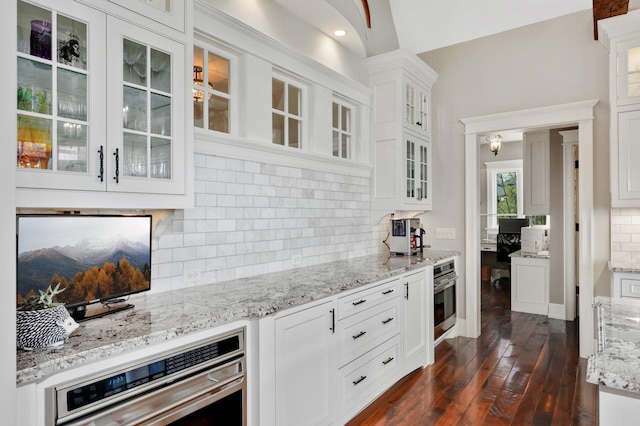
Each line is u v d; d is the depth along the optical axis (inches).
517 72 153.6
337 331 90.0
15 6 41.9
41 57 52.6
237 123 98.7
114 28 60.2
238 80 98.7
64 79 55.2
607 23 122.1
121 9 61.1
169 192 67.8
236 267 97.5
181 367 58.1
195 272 88.0
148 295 78.7
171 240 83.5
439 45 167.0
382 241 158.4
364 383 100.0
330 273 106.7
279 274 105.2
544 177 206.8
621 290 120.9
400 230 149.8
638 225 130.8
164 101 68.2
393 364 113.3
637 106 120.7
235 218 97.3
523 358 138.2
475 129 161.5
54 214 58.6
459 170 166.9
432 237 173.8
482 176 318.0
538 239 205.3
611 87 124.4
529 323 181.6
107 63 59.2
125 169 61.8
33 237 55.9
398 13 159.6
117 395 50.3
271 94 105.4
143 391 53.2
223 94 95.5
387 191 146.6
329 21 120.7
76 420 46.5
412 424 95.3
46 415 44.3
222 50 95.6
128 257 69.5
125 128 61.9
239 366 67.4
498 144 267.6
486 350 147.0
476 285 162.1
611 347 46.2
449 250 169.3
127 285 69.1
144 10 64.3
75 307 60.4
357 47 138.9
